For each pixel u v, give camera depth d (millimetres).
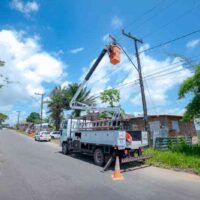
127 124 11375
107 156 10523
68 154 15102
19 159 12492
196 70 12195
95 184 7281
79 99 31844
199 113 12422
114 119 11109
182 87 12664
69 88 35625
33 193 6273
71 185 7129
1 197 5938
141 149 11109
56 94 38656
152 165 10828
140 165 10844
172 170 9695
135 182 7586
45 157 13531
